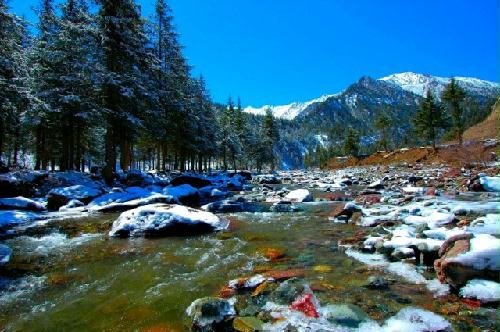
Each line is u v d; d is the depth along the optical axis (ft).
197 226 29.84
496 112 242.78
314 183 87.76
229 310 13.12
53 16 81.56
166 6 110.11
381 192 55.67
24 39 82.84
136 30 71.97
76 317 14.35
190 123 123.95
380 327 12.00
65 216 39.01
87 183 63.57
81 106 69.82
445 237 21.26
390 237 22.50
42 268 20.89
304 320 12.66
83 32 64.28
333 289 15.43
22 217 36.52
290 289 15.08
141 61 74.54
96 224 34.14
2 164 75.87
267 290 15.53
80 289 17.40
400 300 14.12
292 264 19.75
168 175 104.63
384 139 258.78
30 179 55.67
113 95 67.21
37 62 78.84
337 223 31.94
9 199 43.09
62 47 68.49
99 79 64.44
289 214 38.29
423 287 15.39
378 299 14.28
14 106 64.54
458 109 173.99
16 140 112.16
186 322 13.25
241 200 51.88
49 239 28.40
